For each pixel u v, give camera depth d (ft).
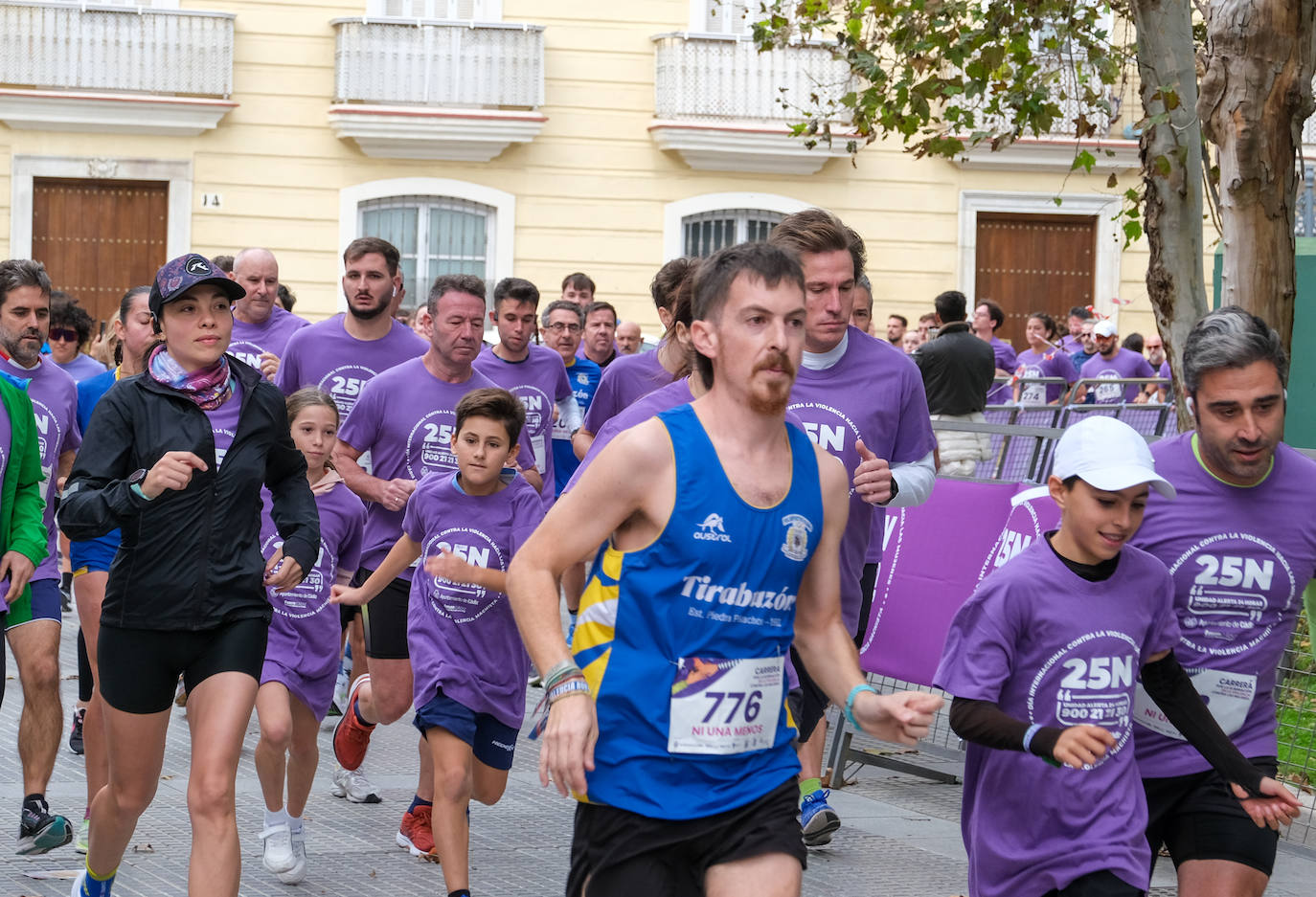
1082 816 16.48
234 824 19.21
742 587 13.62
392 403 30.71
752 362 13.46
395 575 25.25
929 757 34.22
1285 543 17.58
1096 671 16.65
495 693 23.62
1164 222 37.81
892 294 93.61
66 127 87.66
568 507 13.64
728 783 13.74
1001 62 44.75
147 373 20.10
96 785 25.30
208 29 87.66
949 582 30.66
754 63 91.35
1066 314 95.81
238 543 20.04
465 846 22.66
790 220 22.47
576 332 46.65
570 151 91.04
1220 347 17.02
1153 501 17.75
